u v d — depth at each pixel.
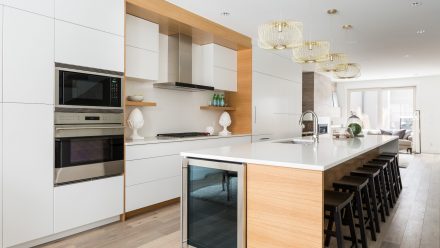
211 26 4.30
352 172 3.04
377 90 10.70
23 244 2.43
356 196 2.44
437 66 7.90
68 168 2.64
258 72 5.39
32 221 2.42
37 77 2.44
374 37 5.14
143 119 3.88
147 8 3.37
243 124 5.32
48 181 2.52
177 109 4.64
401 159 8.03
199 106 5.05
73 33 2.69
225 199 2.18
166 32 4.29
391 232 2.87
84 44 2.78
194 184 2.38
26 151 2.38
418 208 3.66
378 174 3.26
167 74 4.42
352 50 6.12
